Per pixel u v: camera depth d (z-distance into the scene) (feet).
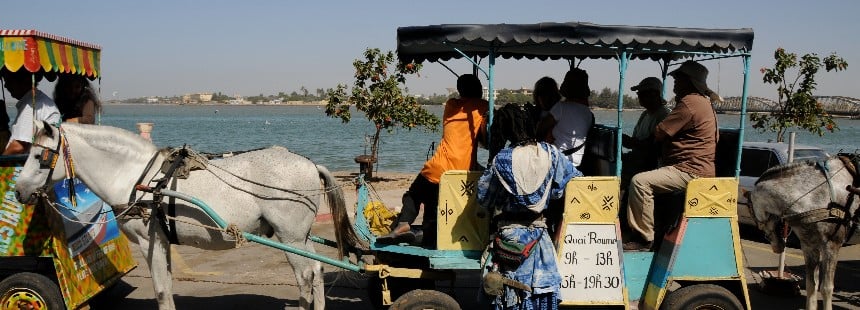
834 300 25.62
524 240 16.03
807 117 44.83
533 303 16.15
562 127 19.12
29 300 19.84
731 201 18.22
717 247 18.30
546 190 15.94
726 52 18.62
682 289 18.22
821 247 21.36
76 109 22.56
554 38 17.21
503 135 16.44
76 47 21.01
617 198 17.75
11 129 22.66
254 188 19.52
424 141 143.23
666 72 23.52
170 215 19.20
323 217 41.50
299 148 122.21
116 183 19.42
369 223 21.26
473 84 18.90
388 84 61.11
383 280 18.93
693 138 18.52
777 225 22.43
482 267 17.07
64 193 20.39
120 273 23.41
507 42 17.35
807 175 21.59
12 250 19.53
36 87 20.84
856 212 20.92
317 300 20.45
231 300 24.84
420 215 40.50
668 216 19.44
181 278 27.84
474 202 17.95
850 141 152.76
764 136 140.36
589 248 17.90
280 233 19.97
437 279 19.04
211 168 19.67
